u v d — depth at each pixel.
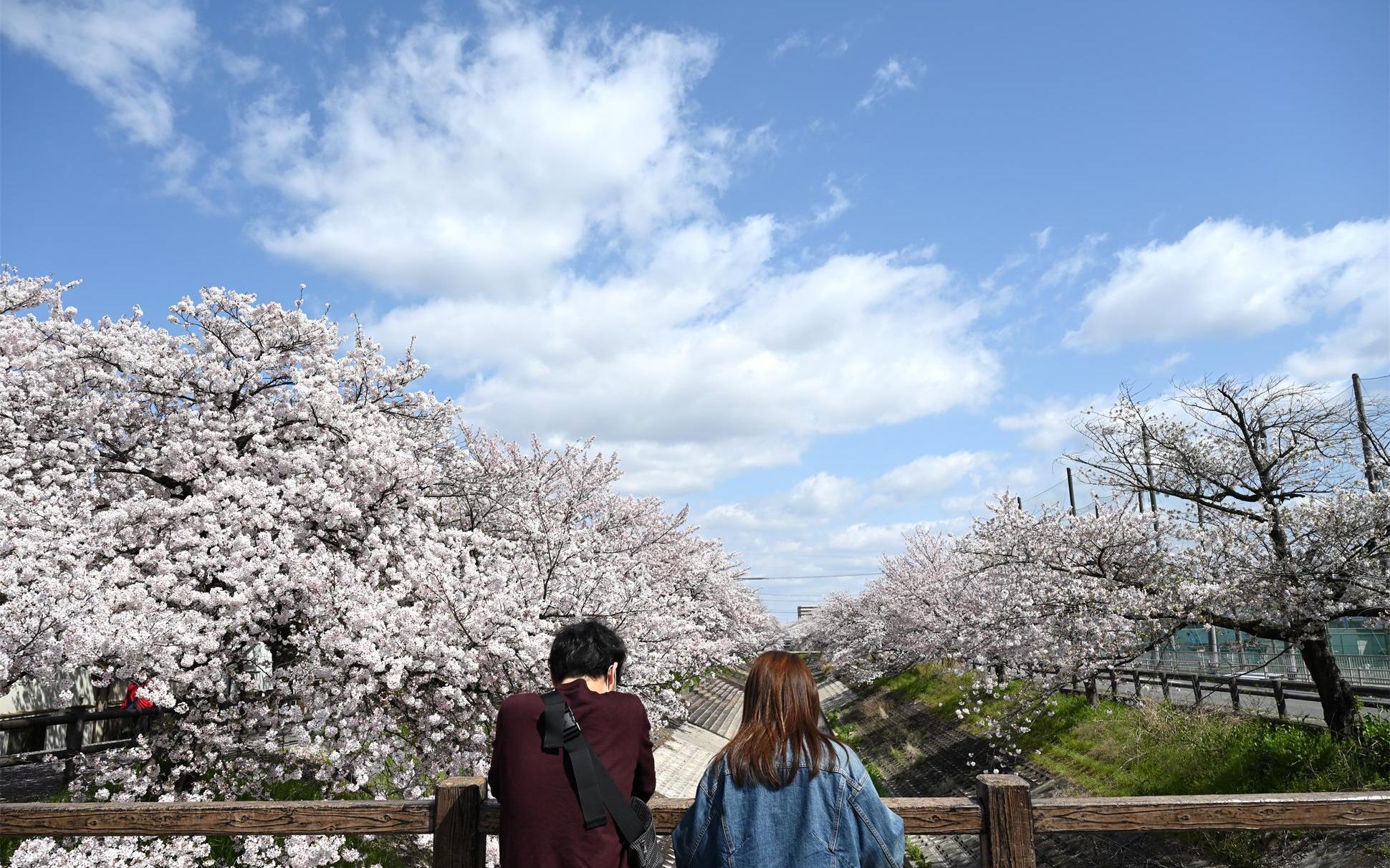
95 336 10.09
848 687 45.62
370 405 11.90
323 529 9.61
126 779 7.94
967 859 12.00
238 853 7.24
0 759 9.12
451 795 3.16
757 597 50.31
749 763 2.48
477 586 9.04
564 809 2.70
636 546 19.36
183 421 10.32
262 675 8.41
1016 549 13.20
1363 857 7.80
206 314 10.91
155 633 7.14
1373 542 10.05
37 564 7.35
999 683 17.52
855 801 2.41
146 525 8.93
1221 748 12.10
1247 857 8.52
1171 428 11.66
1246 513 11.20
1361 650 15.61
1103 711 16.75
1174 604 10.96
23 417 9.65
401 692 8.46
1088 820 3.01
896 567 34.19
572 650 3.02
